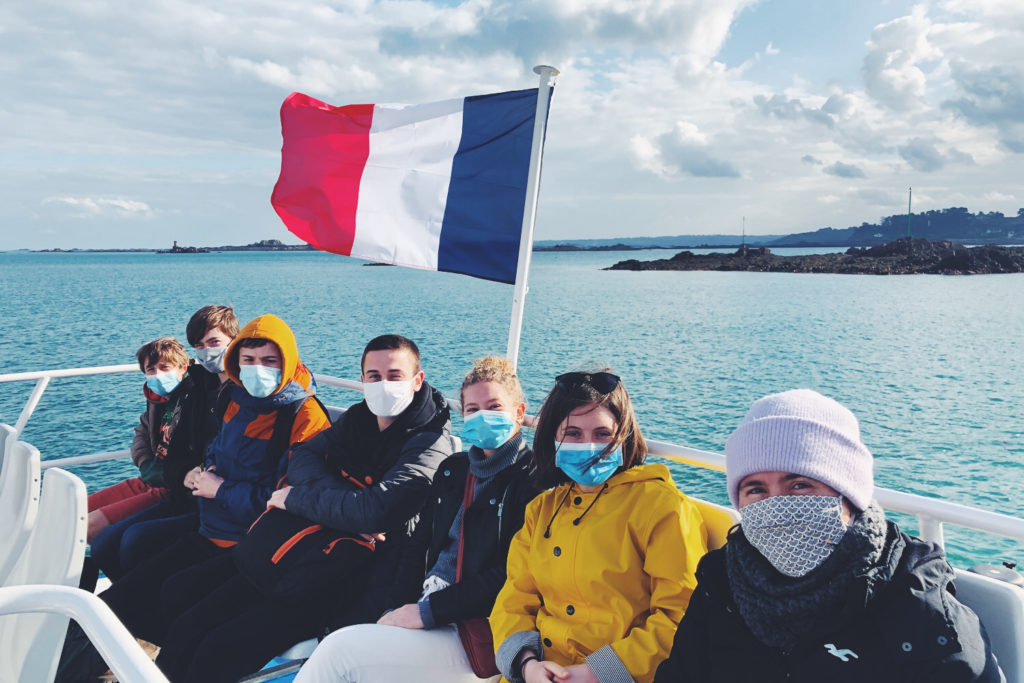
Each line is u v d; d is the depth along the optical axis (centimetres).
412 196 456
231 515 346
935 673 149
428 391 329
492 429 268
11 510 298
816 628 161
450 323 4831
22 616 242
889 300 7500
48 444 1742
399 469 305
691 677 191
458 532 280
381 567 299
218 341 391
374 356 318
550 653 231
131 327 4484
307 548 288
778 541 165
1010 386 3033
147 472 414
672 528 221
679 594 216
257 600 303
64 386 2466
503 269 436
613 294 8244
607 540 228
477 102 442
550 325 4906
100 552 373
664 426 2227
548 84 409
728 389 2820
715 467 252
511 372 282
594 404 233
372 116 463
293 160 479
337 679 245
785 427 168
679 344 4097
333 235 470
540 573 240
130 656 121
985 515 192
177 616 313
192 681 272
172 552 342
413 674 249
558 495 248
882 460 2003
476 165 442
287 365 354
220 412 372
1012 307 6719
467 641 255
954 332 4925
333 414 454
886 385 3069
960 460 1983
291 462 329
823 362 3603
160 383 413
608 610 225
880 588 156
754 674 175
